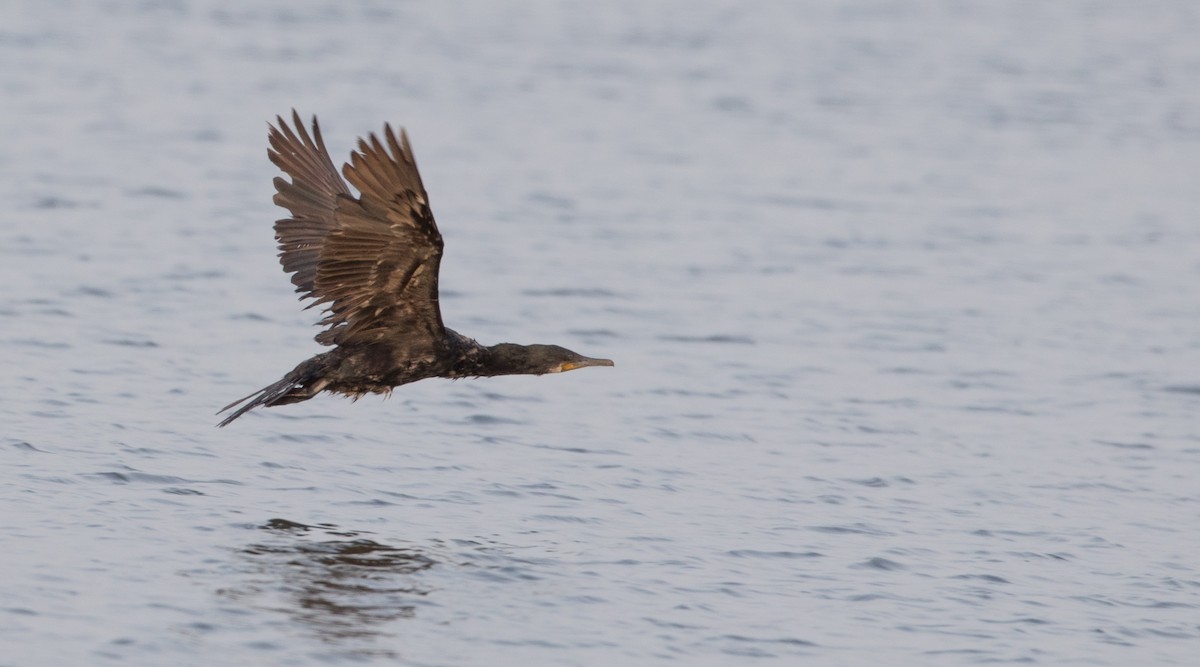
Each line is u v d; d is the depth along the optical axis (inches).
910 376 742.5
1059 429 668.7
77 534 463.5
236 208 1024.2
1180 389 735.7
